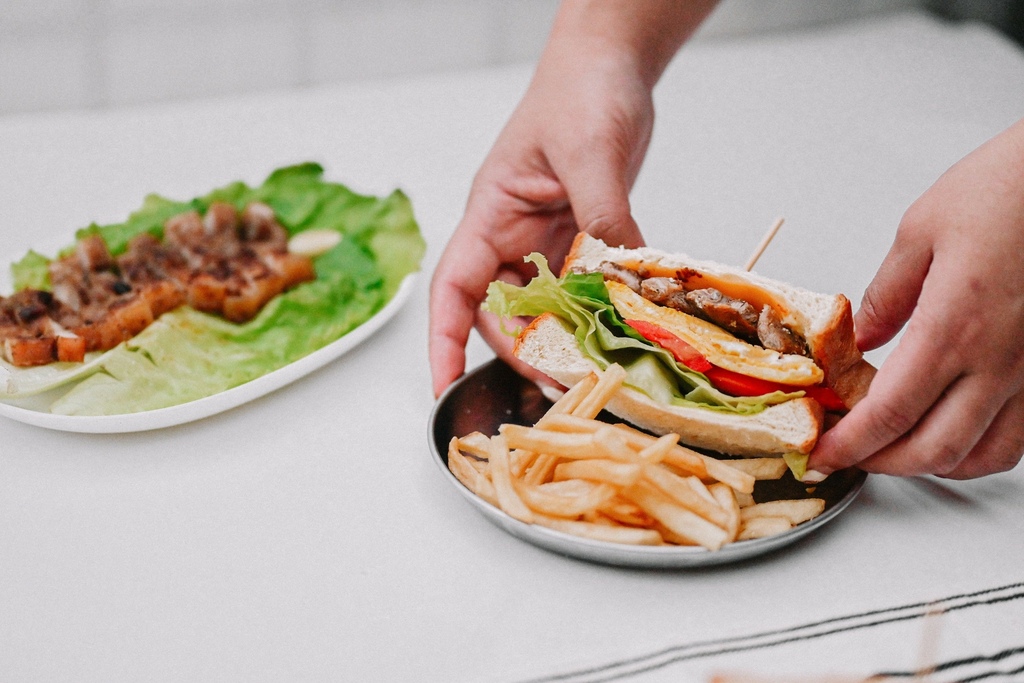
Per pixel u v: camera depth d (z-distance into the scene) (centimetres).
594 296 48
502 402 51
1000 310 41
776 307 47
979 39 102
